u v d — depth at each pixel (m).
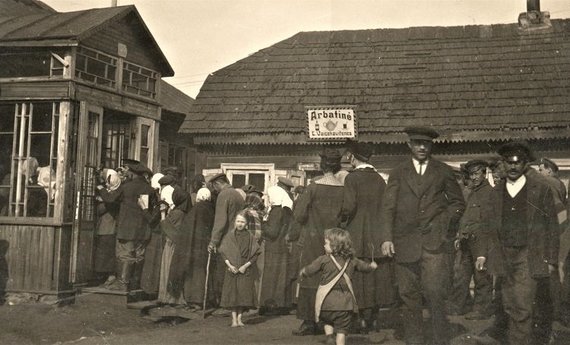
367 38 11.33
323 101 10.30
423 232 4.47
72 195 6.49
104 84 7.17
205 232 6.39
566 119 9.06
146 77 8.03
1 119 6.86
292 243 6.47
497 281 4.96
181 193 6.54
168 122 10.23
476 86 9.97
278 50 11.32
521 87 9.73
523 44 10.47
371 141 9.74
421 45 10.98
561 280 5.10
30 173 6.58
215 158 10.49
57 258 6.28
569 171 8.97
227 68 11.18
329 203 5.11
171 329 5.54
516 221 4.43
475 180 5.73
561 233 4.92
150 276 6.58
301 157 10.19
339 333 4.41
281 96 10.60
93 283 6.83
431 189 4.51
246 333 5.30
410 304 4.50
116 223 6.81
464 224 5.64
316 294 4.66
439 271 4.47
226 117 10.47
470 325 5.33
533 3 10.76
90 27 6.65
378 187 5.13
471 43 10.77
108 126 7.90
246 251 5.75
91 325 5.50
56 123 6.50
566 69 9.82
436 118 9.70
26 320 5.50
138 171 6.83
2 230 6.43
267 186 10.21
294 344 4.71
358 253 4.98
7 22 7.26
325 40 11.30
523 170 4.49
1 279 6.31
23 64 6.71
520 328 4.44
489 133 9.34
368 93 10.30
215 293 6.48
